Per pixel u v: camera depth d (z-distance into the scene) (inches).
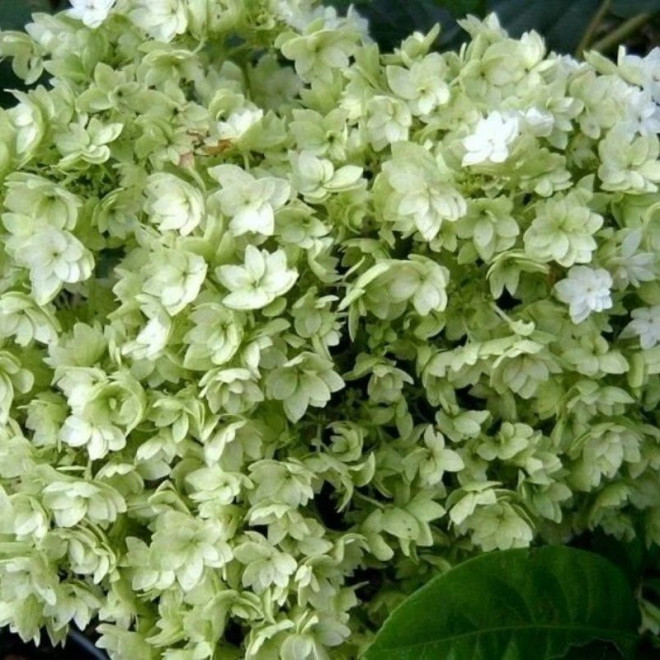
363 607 22.3
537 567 21.4
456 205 20.7
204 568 20.8
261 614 20.8
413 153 21.2
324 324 20.6
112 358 21.0
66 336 21.3
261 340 20.2
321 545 20.9
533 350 20.7
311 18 23.1
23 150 21.3
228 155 21.9
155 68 22.2
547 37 27.6
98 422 20.6
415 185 20.7
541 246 21.0
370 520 21.4
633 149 21.6
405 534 21.1
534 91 21.6
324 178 21.2
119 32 22.6
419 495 21.5
